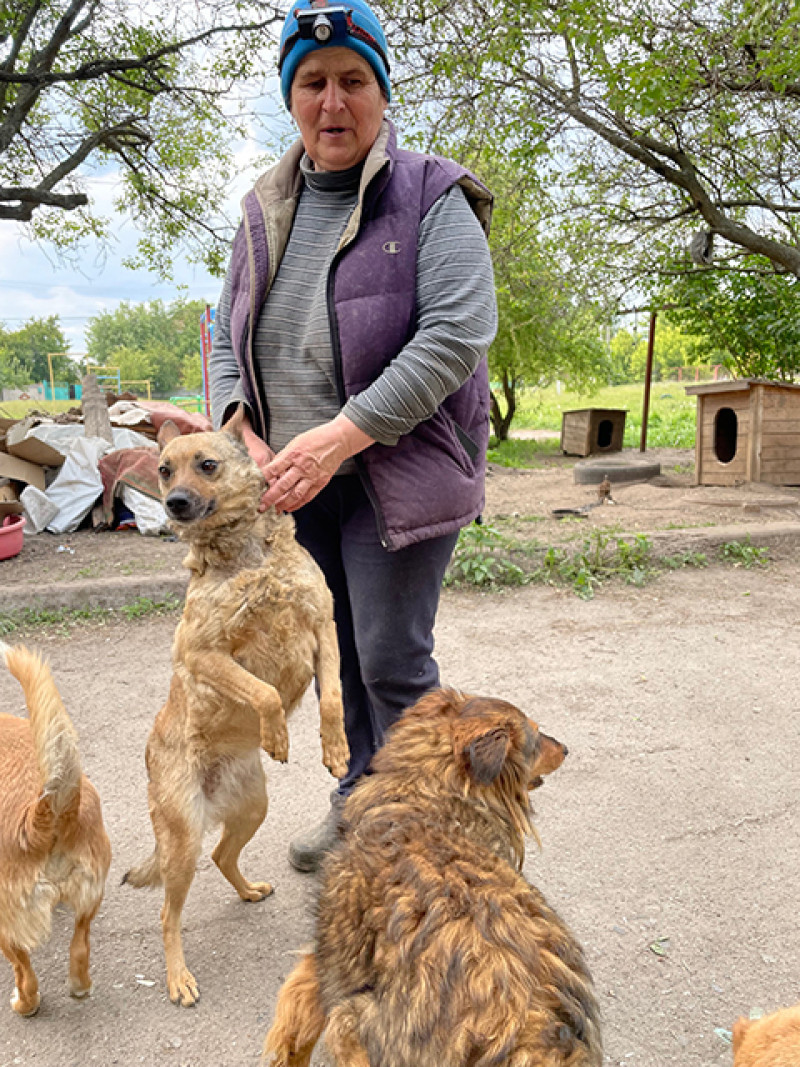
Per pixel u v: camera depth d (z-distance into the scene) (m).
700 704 4.84
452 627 6.37
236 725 2.57
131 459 9.67
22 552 8.49
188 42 13.84
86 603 6.82
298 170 2.98
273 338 2.93
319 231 2.88
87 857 2.52
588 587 7.21
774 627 6.20
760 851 3.37
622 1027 2.48
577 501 11.84
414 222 2.72
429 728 2.28
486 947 1.75
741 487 11.28
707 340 16.44
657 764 4.12
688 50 9.77
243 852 3.50
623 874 3.23
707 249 12.38
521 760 2.27
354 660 3.33
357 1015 1.85
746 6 9.31
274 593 2.43
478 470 3.10
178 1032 2.51
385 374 2.59
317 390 2.89
